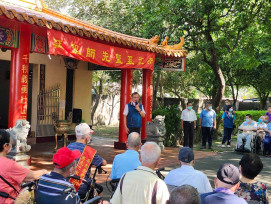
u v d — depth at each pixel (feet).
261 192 12.16
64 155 11.17
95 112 77.30
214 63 52.29
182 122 39.70
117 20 57.52
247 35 48.73
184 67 39.63
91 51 29.12
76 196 11.01
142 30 51.65
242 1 43.96
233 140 54.29
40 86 41.57
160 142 39.17
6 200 11.72
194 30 49.93
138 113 30.55
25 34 26.27
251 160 12.20
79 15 64.39
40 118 41.68
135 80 67.10
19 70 26.14
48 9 33.01
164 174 27.30
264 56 64.39
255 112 70.79
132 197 10.24
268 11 42.91
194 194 7.15
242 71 73.82
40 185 10.92
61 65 44.24
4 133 12.44
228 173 10.23
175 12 45.96
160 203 10.12
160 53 36.83
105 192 21.70
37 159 31.19
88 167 14.75
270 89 77.41
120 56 32.58
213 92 64.69
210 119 41.55
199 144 46.98
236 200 9.92
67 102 45.52
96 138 50.01
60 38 25.88
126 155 14.88
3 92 53.52
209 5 44.34
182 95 85.30
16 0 31.09
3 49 27.55
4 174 11.80
